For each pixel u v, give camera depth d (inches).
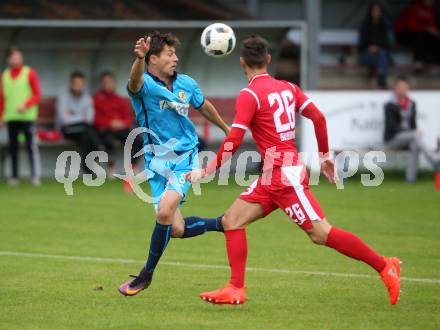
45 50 2215.8
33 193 1878.7
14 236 1363.2
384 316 878.4
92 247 1278.3
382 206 1710.1
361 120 2092.8
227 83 2252.7
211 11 2306.8
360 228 1459.2
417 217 1574.8
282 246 1295.5
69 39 2203.5
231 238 902.4
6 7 2288.4
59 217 1560.0
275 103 894.4
